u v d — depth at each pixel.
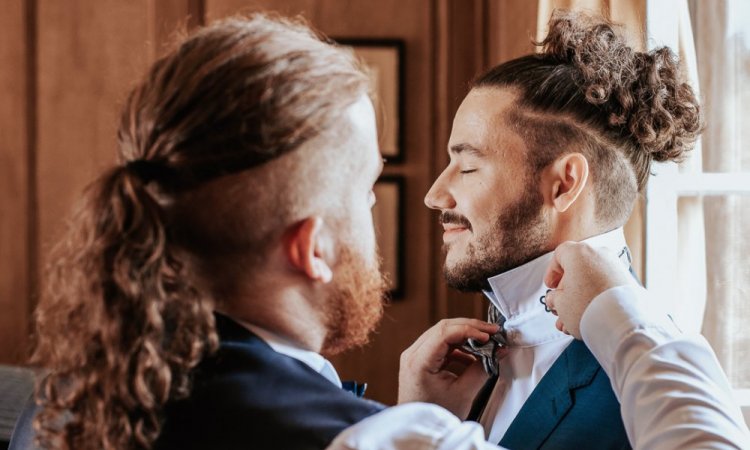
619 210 1.02
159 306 0.59
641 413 0.76
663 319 0.84
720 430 0.71
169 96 0.64
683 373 0.77
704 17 1.78
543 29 1.67
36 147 2.52
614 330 0.83
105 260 0.60
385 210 2.52
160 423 0.61
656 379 0.77
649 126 0.99
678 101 1.03
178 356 0.60
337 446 0.57
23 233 2.50
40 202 2.51
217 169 0.63
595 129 0.99
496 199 0.99
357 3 2.53
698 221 1.73
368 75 0.71
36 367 0.71
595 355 0.85
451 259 1.04
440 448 0.58
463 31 2.54
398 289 2.53
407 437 0.59
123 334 0.59
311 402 0.62
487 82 1.04
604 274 0.88
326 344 0.72
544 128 0.98
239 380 0.63
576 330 0.88
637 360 0.80
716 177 1.66
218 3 2.50
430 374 1.07
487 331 1.04
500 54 2.30
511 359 1.04
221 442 0.60
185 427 0.61
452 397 1.07
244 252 0.65
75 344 0.61
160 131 0.63
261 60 0.63
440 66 2.54
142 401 0.58
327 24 2.52
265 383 0.63
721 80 1.77
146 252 0.60
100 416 0.59
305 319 0.69
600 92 0.97
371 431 0.58
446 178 1.05
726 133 1.76
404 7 2.54
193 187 0.63
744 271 1.73
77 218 0.63
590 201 1.00
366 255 0.69
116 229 0.61
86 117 2.51
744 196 1.72
